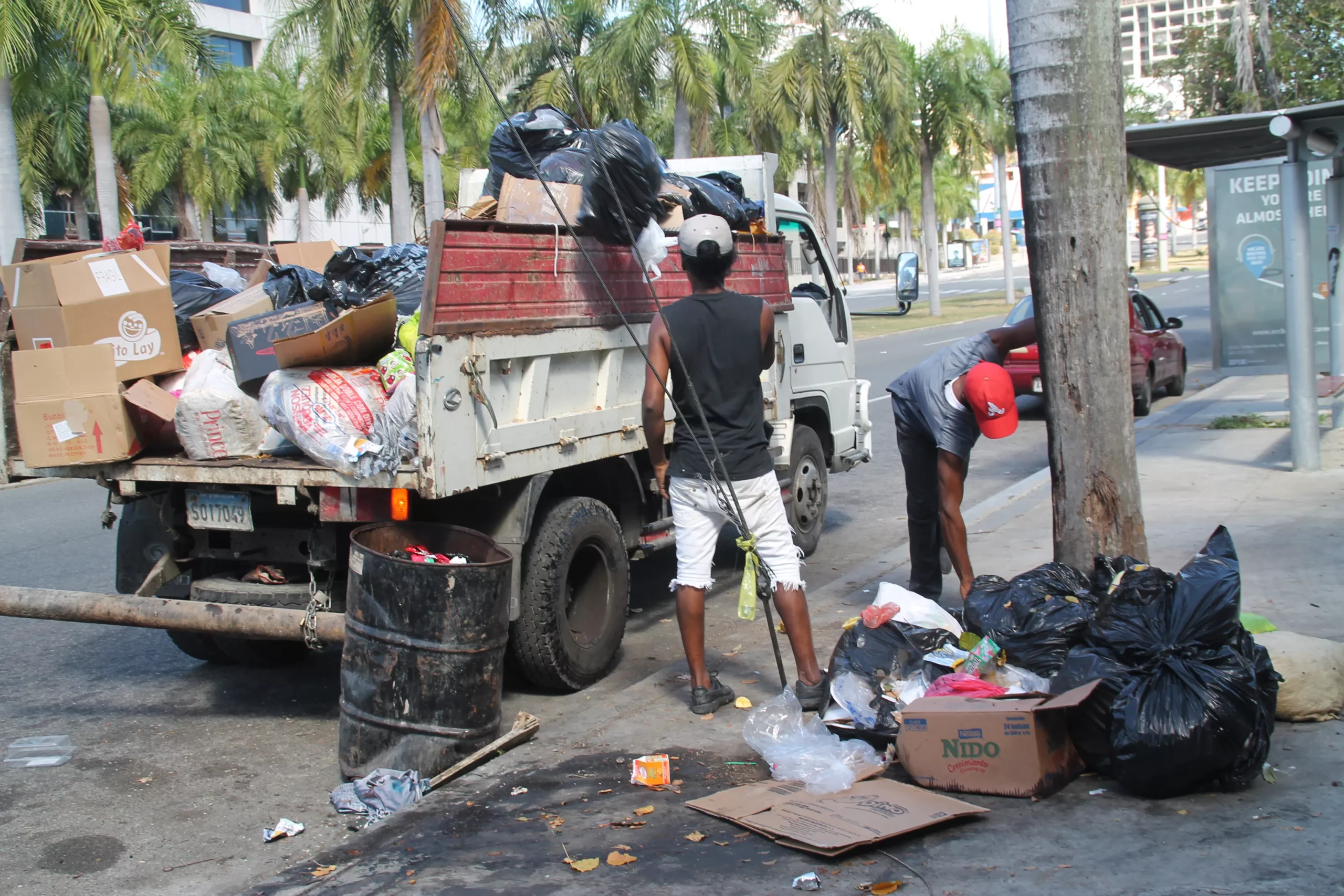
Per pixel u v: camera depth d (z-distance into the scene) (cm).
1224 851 330
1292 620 532
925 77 3988
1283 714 419
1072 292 459
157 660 650
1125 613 398
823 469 843
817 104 3356
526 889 334
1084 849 338
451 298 465
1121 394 463
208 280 627
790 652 572
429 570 436
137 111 3509
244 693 589
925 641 456
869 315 901
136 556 575
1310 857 323
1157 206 6600
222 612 493
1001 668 428
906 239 8462
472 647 442
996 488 1065
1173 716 357
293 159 4141
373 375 502
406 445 469
